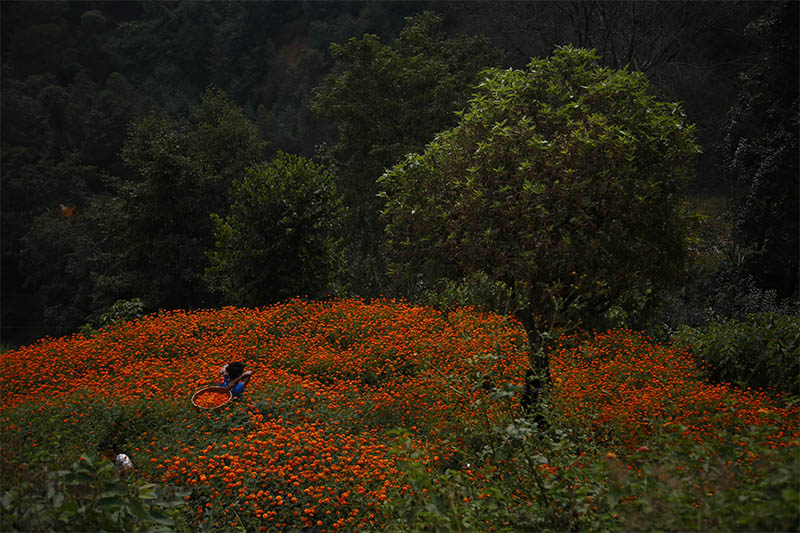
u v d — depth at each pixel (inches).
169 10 3767.2
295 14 3587.6
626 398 294.4
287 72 3090.6
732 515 103.7
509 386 155.2
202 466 228.1
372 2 2898.6
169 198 823.7
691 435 163.6
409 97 998.4
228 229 576.7
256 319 475.5
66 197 2102.6
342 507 209.0
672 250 280.7
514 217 252.5
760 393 335.9
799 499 93.3
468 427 186.4
